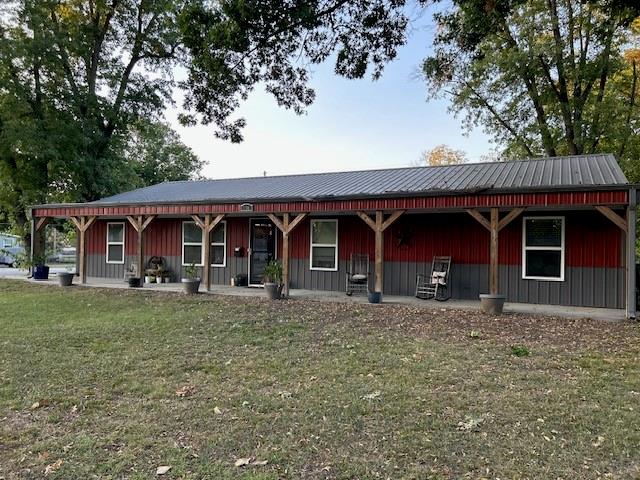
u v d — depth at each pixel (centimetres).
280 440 328
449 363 519
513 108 1950
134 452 310
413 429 345
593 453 307
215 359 542
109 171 2044
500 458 300
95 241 1571
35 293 1155
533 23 1736
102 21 2073
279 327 718
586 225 953
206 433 340
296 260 1267
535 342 615
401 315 812
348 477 278
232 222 1348
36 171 1906
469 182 984
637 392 425
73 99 1912
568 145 1817
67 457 304
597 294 936
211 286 1291
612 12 808
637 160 1825
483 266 1046
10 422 362
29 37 1789
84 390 434
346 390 432
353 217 1195
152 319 787
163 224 1449
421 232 1120
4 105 1783
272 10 688
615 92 1848
